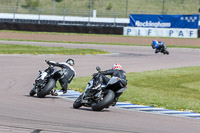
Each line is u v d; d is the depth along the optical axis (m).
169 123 28.41
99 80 32.69
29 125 24.25
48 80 39.91
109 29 167.00
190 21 160.88
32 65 75.00
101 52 108.38
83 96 33.16
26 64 76.06
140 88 51.25
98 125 25.64
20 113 28.80
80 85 51.66
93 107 32.62
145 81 58.66
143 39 155.75
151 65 84.94
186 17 161.00
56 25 168.75
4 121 25.09
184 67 82.69
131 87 51.72
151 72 70.62
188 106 38.78
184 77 65.38
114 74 32.72
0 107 31.22
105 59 92.94
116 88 32.81
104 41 147.38
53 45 128.75
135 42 147.12
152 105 39.03
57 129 23.52
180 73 70.88
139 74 66.75
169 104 39.62
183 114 34.19
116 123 26.92
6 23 170.62
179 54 115.19
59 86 50.97
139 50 124.00
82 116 29.25
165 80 60.75
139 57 102.19
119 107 36.88
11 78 56.84
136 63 87.50
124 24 186.38
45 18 193.88
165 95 46.22
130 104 38.97
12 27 170.38
